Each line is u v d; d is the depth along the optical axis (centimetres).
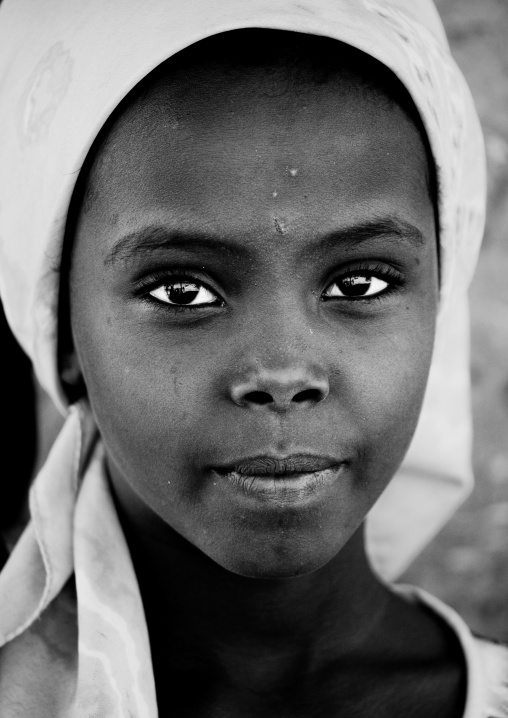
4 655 105
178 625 106
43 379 115
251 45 87
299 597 104
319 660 107
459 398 128
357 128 87
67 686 101
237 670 105
